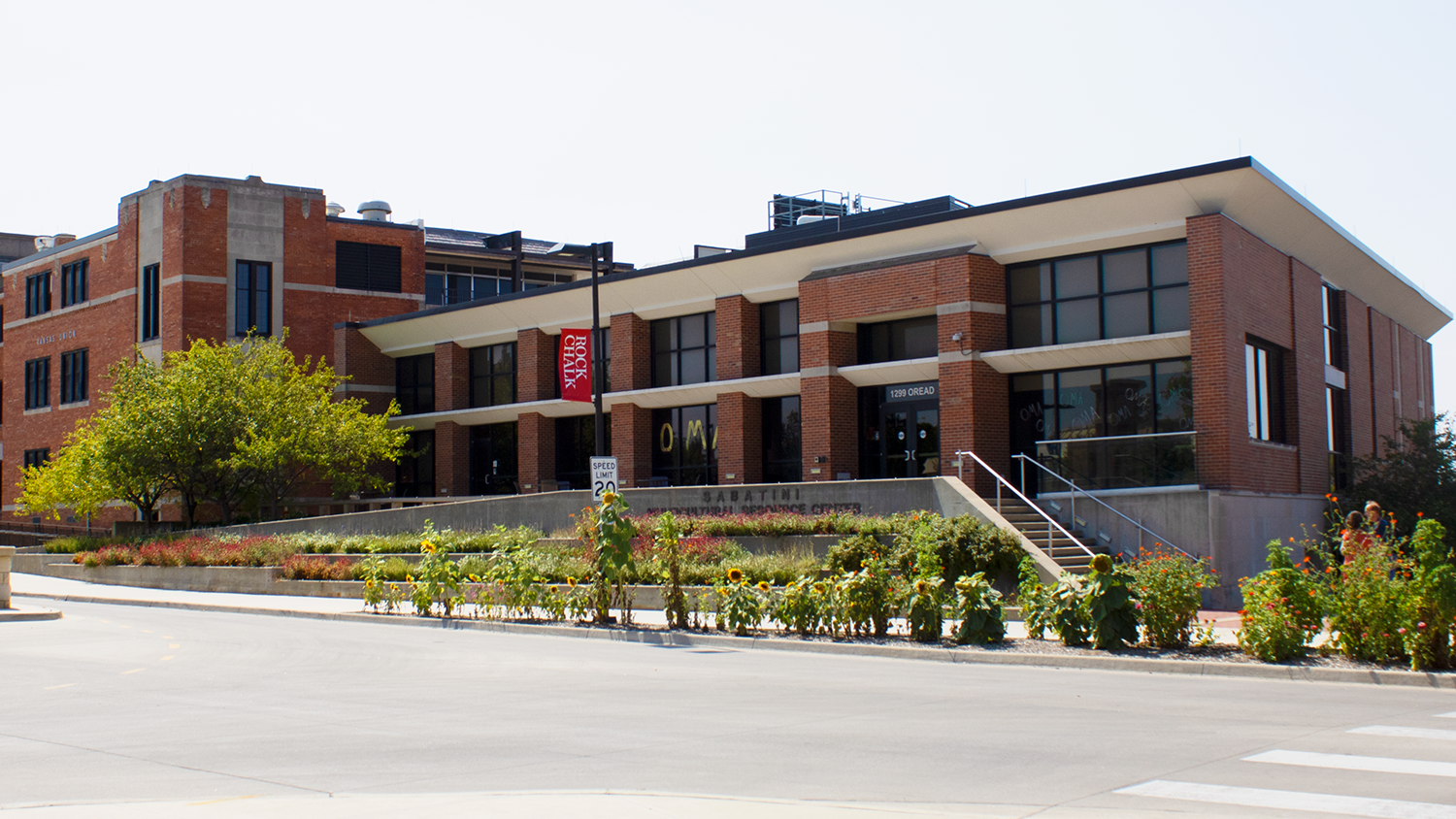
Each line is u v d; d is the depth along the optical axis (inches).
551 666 610.2
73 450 1670.8
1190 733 392.2
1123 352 1085.8
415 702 474.0
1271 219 1094.4
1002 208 1117.1
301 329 1835.6
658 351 1471.5
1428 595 543.5
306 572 1221.1
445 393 1694.1
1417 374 1729.8
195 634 800.3
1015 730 398.6
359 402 1722.4
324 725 414.3
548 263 2197.3
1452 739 378.9
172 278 1768.0
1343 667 558.3
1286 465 1131.9
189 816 267.1
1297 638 588.1
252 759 350.0
